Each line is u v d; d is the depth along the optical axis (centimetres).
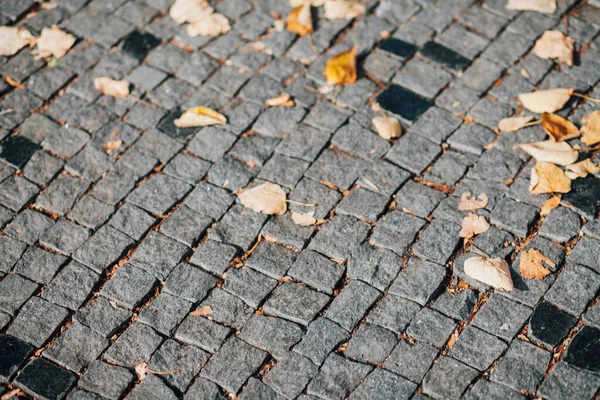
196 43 233
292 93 224
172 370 194
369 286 199
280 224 207
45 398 192
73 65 231
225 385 192
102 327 198
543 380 189
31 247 207
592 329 192
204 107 221
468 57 226
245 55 230
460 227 204
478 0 234
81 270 204
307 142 217
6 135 221
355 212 207
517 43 227
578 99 217
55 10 240
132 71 229
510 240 202
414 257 201
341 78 223
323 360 193
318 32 233
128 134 220
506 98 219
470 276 198
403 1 236
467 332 194
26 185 214
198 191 212
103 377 194
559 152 208
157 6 240
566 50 223
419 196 208
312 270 202
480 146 213
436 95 221
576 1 232
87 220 210
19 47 234
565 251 200
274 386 192
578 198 204
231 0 240
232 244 206
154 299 201
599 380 188
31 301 202
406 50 228
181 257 204
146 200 211
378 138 216
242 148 217
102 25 237
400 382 191
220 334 197
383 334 195
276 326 197
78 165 216
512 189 207
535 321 194
